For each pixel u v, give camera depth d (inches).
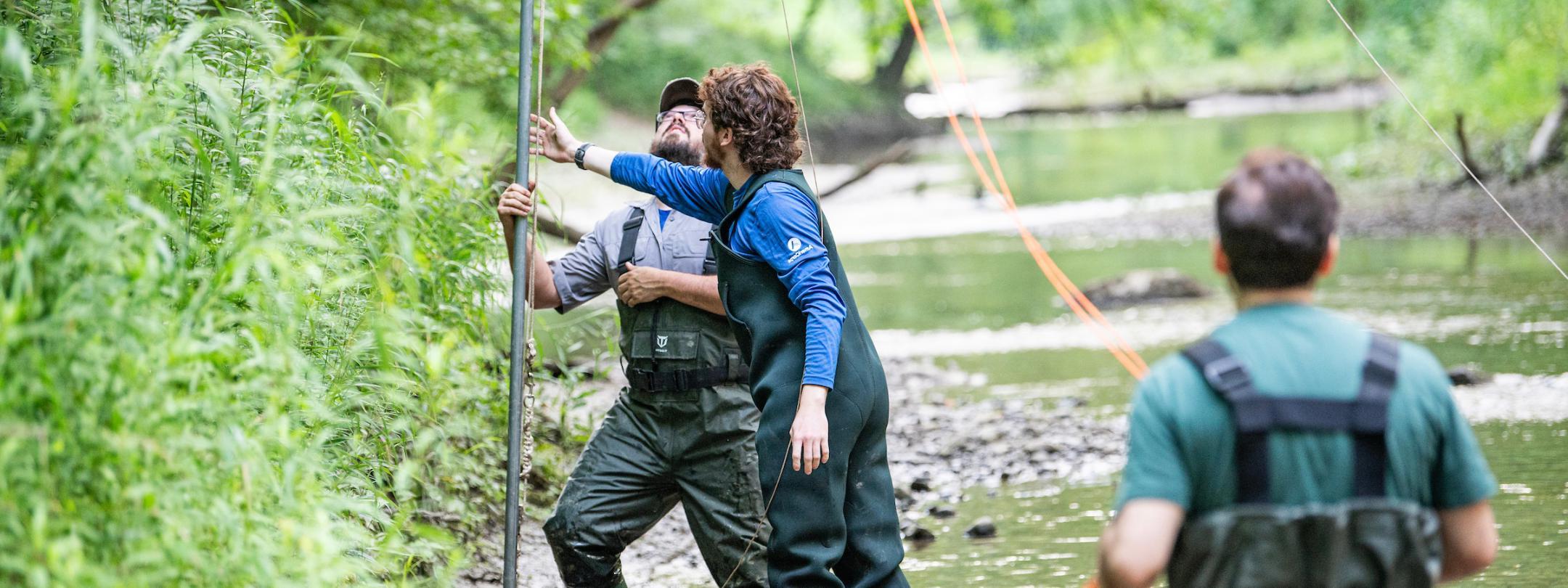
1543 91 1835.6
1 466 234.7
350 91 434.6
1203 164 2469.2
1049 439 698.8
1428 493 234.4
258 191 315.3
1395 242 1456.7
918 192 2265.0
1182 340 976.3
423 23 731.4
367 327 376.2
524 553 498.3
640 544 539.8
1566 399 732.0
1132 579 228.2
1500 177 1765.5
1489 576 455.2
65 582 236.5
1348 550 223.8
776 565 352.8
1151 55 4904.0
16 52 277.1
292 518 292.7
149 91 344.5
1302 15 4638.3
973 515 571.2
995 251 1592.0
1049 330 1058.1
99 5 373.4
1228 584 226.5
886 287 1344.7
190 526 268.1
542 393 633.0
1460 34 1941.4
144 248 294.0
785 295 354.6
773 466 351.9
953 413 764.0
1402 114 2096.5
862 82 4005.9
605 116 2802.7
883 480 362.3
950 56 5565.9
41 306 258.2
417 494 450.6
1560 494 553.9
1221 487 230.1
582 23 860.6
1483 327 955.3
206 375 278.2
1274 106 4089.6
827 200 2215.8
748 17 3836.1
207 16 444.1
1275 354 232.2
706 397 397.1
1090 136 3363.7
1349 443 226.7
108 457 257.4
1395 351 233.8
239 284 289.3
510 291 546.0
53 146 293.3
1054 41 4530.0
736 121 356.2
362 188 414.0
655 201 419.5
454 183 507.5
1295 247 234.7
